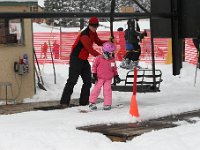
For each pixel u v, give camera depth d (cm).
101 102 1007
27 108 980
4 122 784
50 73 1634
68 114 843
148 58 2192
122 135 666
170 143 617
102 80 891
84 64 970
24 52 1240
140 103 966
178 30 902
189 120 784
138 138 652
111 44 895
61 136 669
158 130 694
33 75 1272
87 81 978
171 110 852
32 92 1266
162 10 917
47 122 764
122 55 2136
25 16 784
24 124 754
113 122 767
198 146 602
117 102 1007
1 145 643
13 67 1210
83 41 922
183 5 894
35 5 1238
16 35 1224
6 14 764
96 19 930
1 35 1183
